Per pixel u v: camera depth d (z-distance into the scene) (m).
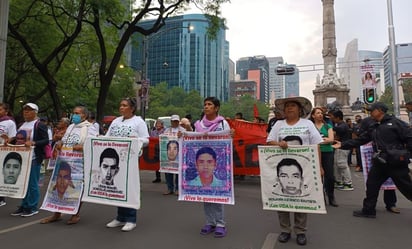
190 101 80.25
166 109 73.62
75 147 5.84
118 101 33.38
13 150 6.48
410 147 6.05
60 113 17.30
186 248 4.69
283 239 4.96
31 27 18.80
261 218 6.33
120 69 32.47
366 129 6.59
